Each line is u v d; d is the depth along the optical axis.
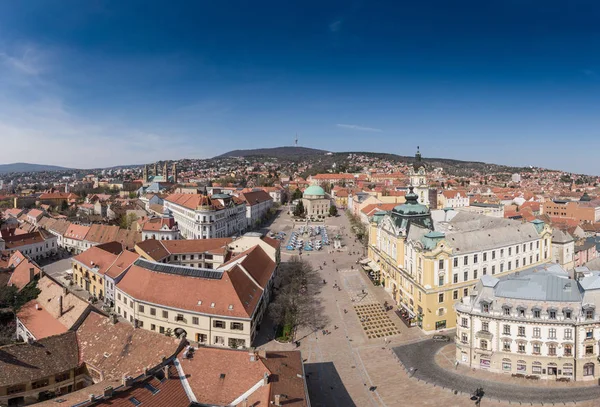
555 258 163.00
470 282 123.12
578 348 90.00
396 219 145.88
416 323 122.12
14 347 81.50
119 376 77.75
